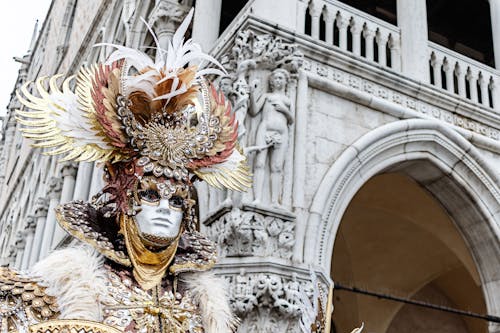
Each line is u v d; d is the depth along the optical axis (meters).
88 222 2.46
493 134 9.60
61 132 2.44
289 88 7.85
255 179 7.14
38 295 2.18
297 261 6.95
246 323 6.52
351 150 7.93
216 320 2.48
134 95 2.59
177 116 2.66
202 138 2.70
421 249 12.23
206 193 7.67
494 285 8.84
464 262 11.36
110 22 15.30
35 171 20.28
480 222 8.99
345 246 12.59
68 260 2.27
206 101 2.81
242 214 6.88
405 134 8.54
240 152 2.91
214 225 7.12
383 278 12.77
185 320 2.41
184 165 2.58
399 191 11.14
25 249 18.03
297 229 7.16
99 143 2.48
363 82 8.66
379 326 12.59
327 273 7.20
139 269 2.43
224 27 14.77
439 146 8.88
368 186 11.09
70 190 15.49
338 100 8.31
